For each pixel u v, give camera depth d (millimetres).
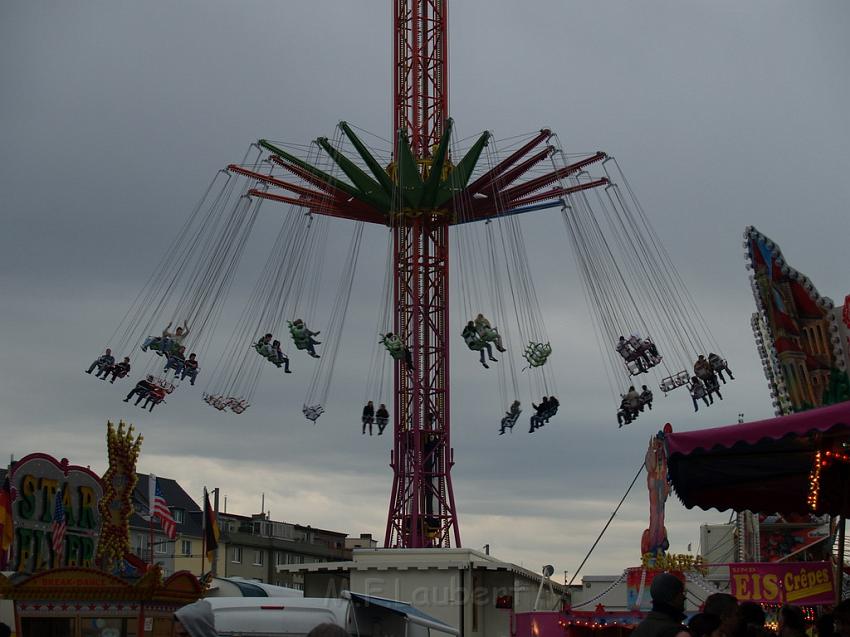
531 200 68688
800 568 23734
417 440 66750
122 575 30844
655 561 31203
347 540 119625
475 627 56312
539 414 59938
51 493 33250
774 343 26344
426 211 68938
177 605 28969
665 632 10609
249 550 105125
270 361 59062
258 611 19141
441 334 68875
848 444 15703
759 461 17094
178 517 101688
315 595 57812
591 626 33531
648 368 55656
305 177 68188
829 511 18438
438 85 71875
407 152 67625
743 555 41625
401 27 72125
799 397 26031
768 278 25969
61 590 27109
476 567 56188
